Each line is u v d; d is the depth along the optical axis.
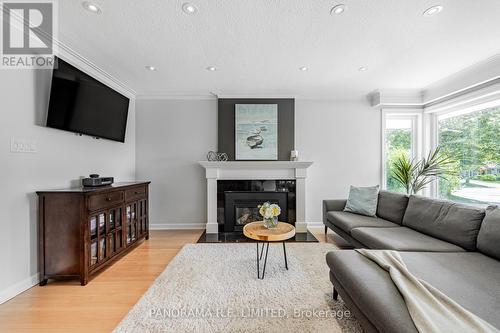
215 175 3.90
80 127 2.61
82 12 1.89
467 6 1.83
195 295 1.94
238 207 3.97
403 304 1.14
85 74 2.63
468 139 3.50
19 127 2.04
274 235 2.22
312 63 2.89
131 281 2.23
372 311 1.18
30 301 1.89
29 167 2.13
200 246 3.16
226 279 2.21
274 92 4.02
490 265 1.61
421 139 4.16
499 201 3.05
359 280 1.39
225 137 4.09
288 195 3.98
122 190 2.79
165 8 1.85
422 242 2.09
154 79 3.41
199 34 2.23
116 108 3.26
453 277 1.42
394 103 3.97
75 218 2.17
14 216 1.99
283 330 1.52
